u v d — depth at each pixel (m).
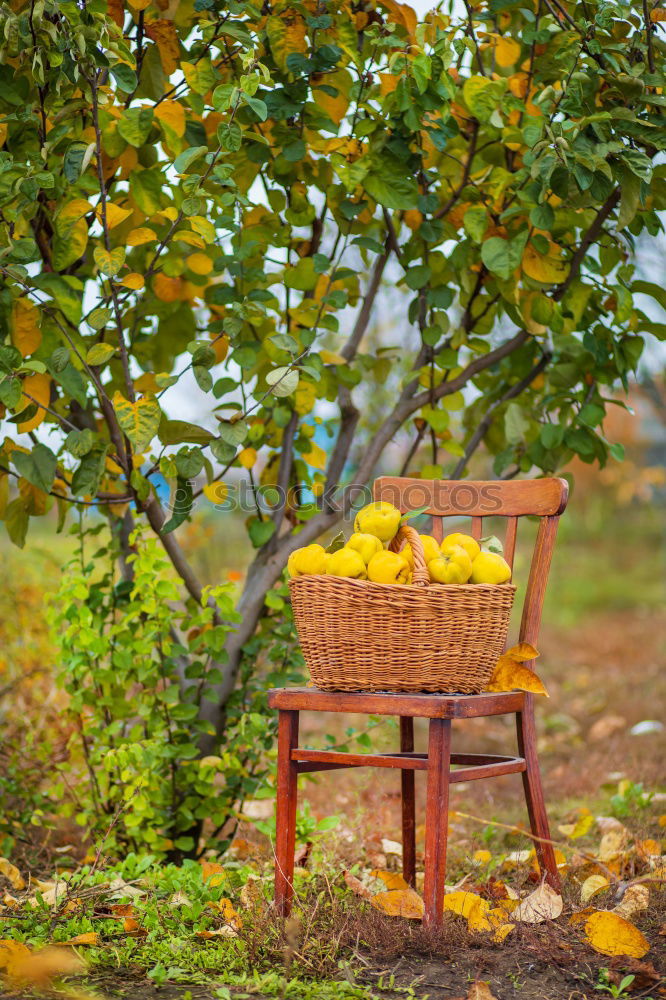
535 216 2.69
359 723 4.93
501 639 2.20
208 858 2.97
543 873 2.37
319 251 3.50
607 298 3.15
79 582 2.87
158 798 2.77
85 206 2.51
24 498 2.85
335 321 2.93
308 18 2.63
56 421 2.89
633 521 14.20
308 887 2.44
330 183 3.00
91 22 2.43
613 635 8.20
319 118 2.80
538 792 2.38
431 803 2.04
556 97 2.64
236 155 2.89
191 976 1.94
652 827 3.10
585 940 2.09
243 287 2.98
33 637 3.78
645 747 4.30
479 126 3.00
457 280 3.12
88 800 2.94
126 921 2.18
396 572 2.14
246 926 2.17
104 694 2.95
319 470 3.44
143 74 2.79
